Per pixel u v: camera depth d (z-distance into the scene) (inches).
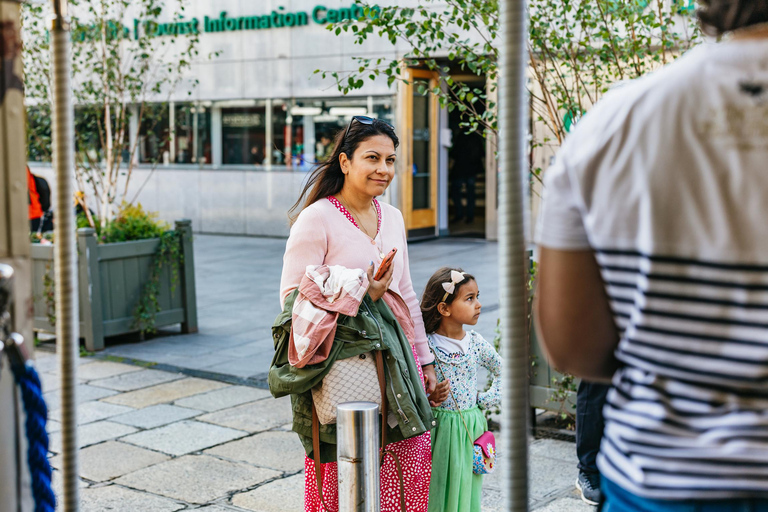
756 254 47.0
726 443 48.3
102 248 306.0
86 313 303.7
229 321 358.3
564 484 175.2
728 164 47.7
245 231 633.0
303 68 588.1
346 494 113.3
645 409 51.1
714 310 47.9
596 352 55.3
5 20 62.5
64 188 63.7
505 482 54.2
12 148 63.5
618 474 52.2
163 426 222.7
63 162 63.6
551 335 55.4
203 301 401.1
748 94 48.1
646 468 50.5
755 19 50.3
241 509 169.3
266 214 622.5
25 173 64.4
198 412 234.7
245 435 215.5
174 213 658.8
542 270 55.2
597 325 54.5
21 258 64.4
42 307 313.1
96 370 281.0
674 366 49.6
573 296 53.9
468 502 133.9
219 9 615.5
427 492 125.3
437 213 583.8
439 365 134.6
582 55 207.2
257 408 238.4
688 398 49.8
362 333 117.6
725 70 49.0
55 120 63.5
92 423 225.1
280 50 596.4
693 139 48.4
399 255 130.1
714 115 48.3
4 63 62.3
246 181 627.5
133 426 222.7
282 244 587.8
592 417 159.9
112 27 390.3
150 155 663.1
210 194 642.8
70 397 63.7
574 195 52.5
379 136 125.0
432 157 576.4
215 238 624.7
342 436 113.0
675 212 48.4
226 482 183.9
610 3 195.3
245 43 609.9
